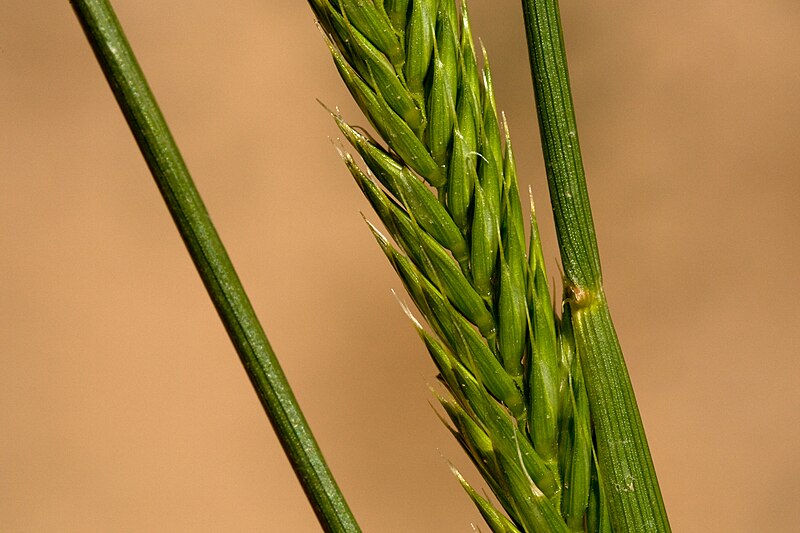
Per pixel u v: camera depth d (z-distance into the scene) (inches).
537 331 6.4
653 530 6.3
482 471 6.4
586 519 6.4
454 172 6.4
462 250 6.4
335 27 6.4
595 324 6.3
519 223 6.4
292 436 5.8
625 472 6.3
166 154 5.7
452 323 6.4
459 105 6.4
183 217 5.7
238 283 5.8
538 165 15.9
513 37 16.0
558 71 6.2
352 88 6.4
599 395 6.3
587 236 6.3
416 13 6.3
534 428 6.4
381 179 6.4
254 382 5.8
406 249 6.4
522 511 6.4
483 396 6.4
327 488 5.8
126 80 5.7
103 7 5.7
